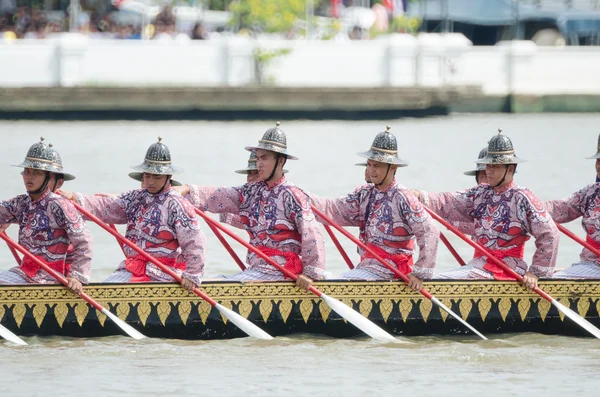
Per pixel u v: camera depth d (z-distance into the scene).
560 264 62.28
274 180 45.44
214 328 45.31
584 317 46.75
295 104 132.62
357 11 154.50
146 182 44.69
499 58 140.38
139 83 133.12
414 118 136.00
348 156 107.12
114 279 45.22
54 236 44.19
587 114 140.50
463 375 41.53
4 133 118.75
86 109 130.12
